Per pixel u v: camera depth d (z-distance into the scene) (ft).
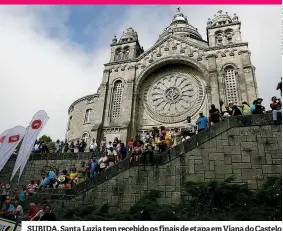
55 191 51.70
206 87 103.35
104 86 114.01
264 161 45.21
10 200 55.93
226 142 47.60
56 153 75.61
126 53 126.82
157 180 47.29
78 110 136.77
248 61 102.68
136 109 108.27
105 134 103.91
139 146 52.95
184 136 57.88
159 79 113.50
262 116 48.06
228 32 117.70
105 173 49.83
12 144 58.54
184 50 111.75
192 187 43.29
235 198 40.52
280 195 38.58
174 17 172.45
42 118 55.93
